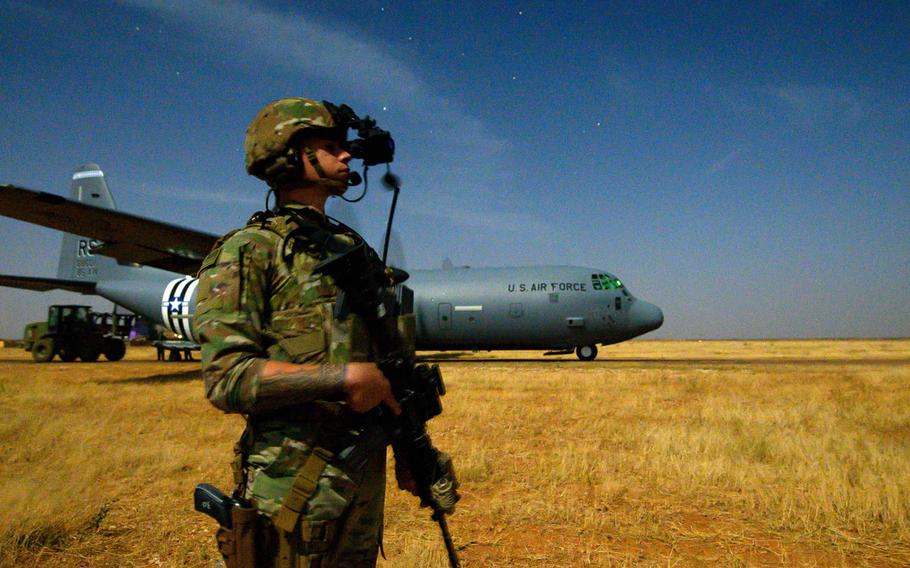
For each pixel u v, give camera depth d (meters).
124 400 11.84
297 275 1.52
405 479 1.82
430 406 1.72
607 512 4.58
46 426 8.23
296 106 1.66
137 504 4.77
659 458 6.16
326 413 1.47
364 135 1.75
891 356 33.56
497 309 24.42
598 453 6.62
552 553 3.75
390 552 3.77
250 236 1.53
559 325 24.34
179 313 23.64
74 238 28.47
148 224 15.22
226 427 8.52
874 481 5.01
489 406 10.60
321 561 1.45
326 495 1.45
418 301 24.91
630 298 24.52
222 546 1.46
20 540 3.82
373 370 1.40
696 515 4.50
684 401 11.39
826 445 6.58
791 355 37.44
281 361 1.48
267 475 1.47
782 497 4.83
